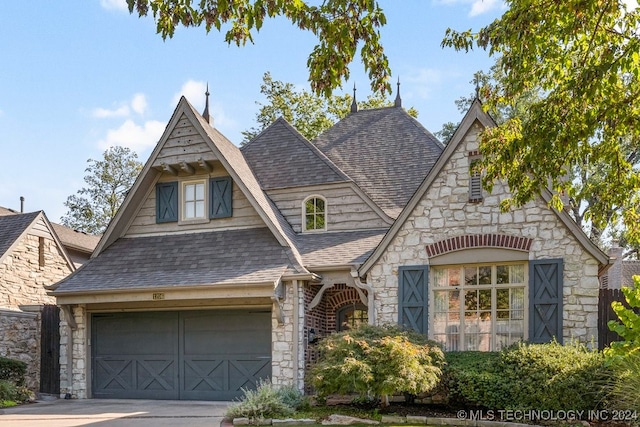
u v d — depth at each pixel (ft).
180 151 54.60
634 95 29.63
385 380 35.50
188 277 48.75
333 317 52.60
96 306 52.95
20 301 65.72
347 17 22.54
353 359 36.04
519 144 30.32
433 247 44.70
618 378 32.04
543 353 36.63
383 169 59.26
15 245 65.57
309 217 55.47
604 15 29.86
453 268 44.70
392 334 39.91
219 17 23.12
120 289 48.67
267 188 56.85
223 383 49.32
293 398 41.16
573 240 41.50
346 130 66.08
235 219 54.29
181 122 55.11
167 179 56.70
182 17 22.77
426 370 36.91
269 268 47.80
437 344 40.75
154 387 51.19
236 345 49.39
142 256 53.57
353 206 53.98
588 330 40.32
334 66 23.44
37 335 58.39
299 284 47.14
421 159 59.06
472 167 35.40
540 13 28.53
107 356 52.70
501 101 35.45
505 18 29.68
